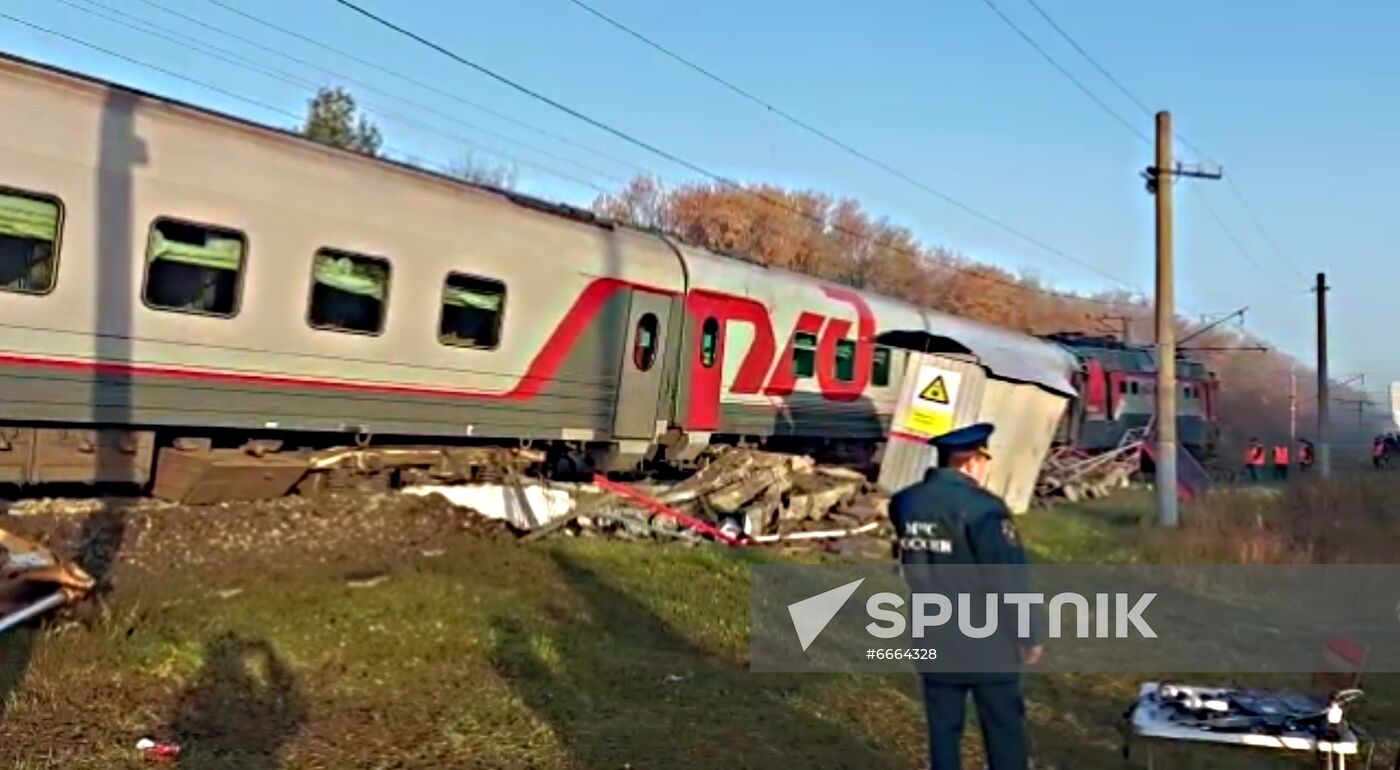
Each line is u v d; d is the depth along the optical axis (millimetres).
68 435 9742
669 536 13273
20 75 9195
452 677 7367
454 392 12734
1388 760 6590
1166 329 18625
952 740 4836
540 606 9500
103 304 9648
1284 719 6070
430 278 12320
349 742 6043
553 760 5957
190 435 10875
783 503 14906
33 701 6094
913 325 22703
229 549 9703
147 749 5633
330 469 11867
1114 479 26203
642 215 61156
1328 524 16891
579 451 14992
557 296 13961
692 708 7086
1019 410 17531
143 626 7469
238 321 10617
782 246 61938
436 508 12086
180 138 10156
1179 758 6383
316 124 50844
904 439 16125
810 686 7848
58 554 8438
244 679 6879
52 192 9281
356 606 8680
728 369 17484
